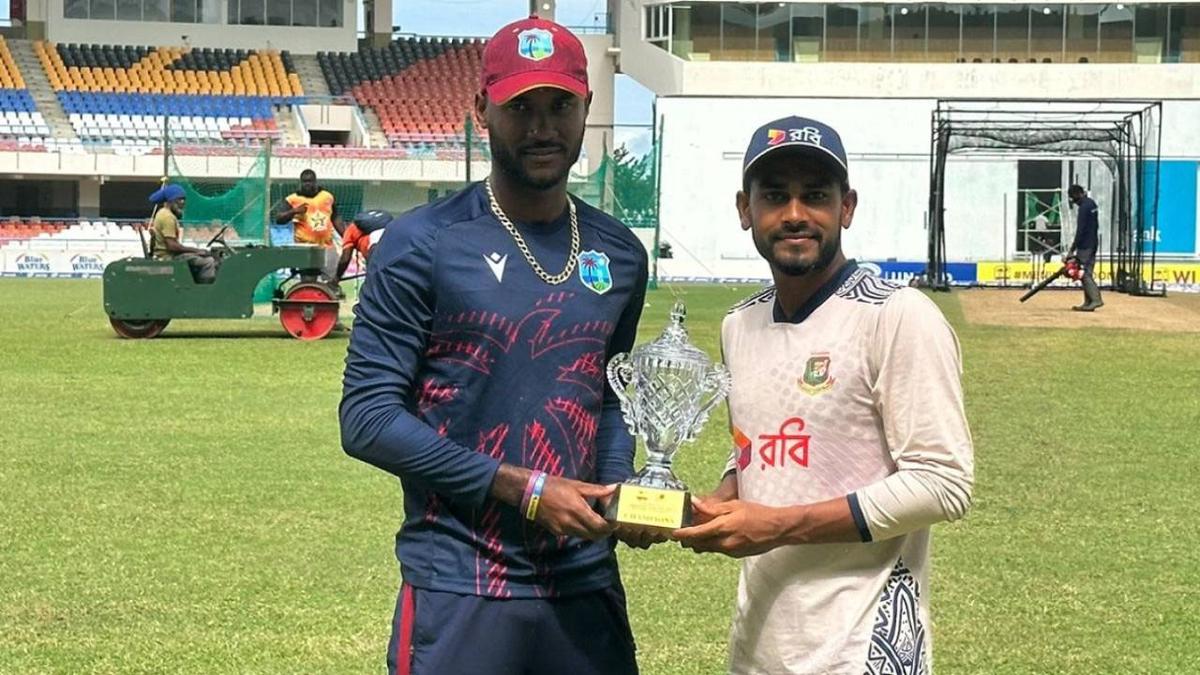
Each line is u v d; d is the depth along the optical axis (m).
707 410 3.19
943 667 5.18
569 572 3.20
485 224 3.19
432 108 44.59
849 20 40.12
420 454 3.07
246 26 45.03
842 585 3.10
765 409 3.16
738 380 3.24
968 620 5.75
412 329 3.17
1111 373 14.37
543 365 3.18
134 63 43.56
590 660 3.26
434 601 3.16
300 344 16.83
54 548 6.75
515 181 3.16
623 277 3.30
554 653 3.21
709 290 30.42
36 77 42.50
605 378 3.30
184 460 9.04
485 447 3.17
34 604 5.84
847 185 3.16
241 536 7.00
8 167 39.38
